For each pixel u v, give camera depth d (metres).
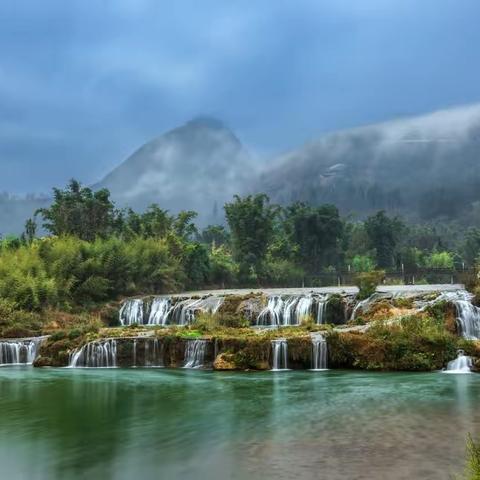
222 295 49.50
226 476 13.05
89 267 54.75
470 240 124.94
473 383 25.77
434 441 15.68
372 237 101.88
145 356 35.12
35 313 46.47
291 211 94.31
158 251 62.19
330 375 29.25
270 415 19.59
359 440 15.92
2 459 14.75
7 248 62.25
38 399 23.48
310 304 44.78
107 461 14.45
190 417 19.55
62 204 70.06
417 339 31.00
